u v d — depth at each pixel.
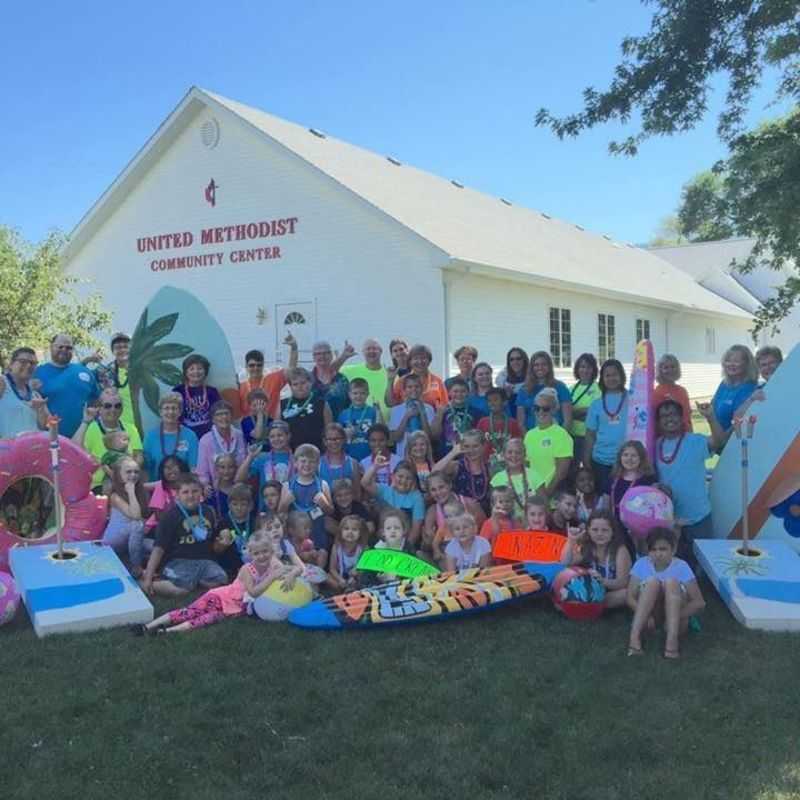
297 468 6.84
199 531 6.43
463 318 16.34
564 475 7.26
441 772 3.66
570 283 18.97
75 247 19.78
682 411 6.86
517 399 8.36
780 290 12.48
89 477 6.82
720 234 12.02
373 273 16.50
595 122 11.48
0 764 3.76
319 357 8.19
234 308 18.27
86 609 5.47
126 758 3.80
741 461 6.53
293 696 4.43
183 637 5.32
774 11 10.16
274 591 5.65
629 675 4.68
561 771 3.67
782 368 6.69
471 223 19.77
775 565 5.83
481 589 5.68
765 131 11.46
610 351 23.16
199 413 7.98
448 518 6.40
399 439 7.97
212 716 4.22
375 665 4.86
